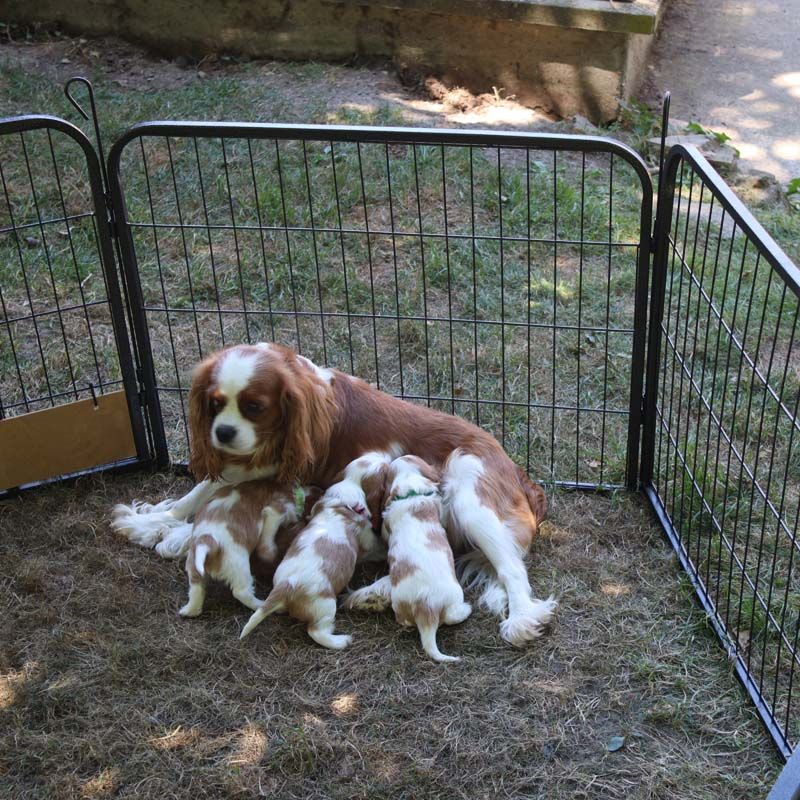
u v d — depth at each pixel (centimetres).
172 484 174
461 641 141
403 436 157
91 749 124
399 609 138
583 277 232
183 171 266
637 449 168
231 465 150
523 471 163
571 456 179
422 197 258
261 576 149
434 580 137
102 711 130
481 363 204
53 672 136
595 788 121
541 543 160
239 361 143
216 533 141
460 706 131
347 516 143
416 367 204
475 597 148
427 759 124
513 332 213
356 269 232
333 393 155
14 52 336
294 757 123
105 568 154
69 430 167
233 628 142
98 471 174
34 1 342
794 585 152
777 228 264
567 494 170
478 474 151
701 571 155
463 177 266
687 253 244
